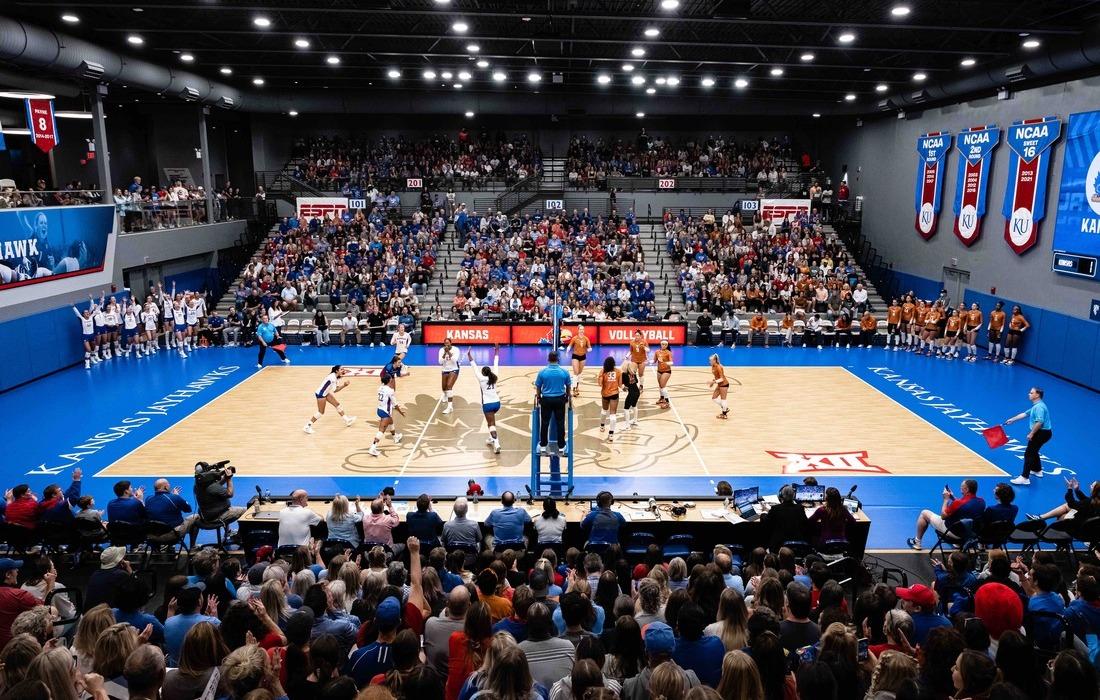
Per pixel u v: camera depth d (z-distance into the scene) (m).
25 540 11.15
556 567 9.37
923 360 26.94
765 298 31.62
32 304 23.44
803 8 20.73
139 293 30.47
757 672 4.58
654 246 37.50
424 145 43.97
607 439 18.19
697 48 26.52
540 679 5.50
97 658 5.18
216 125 44.19
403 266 33.56
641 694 5.07
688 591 7.52
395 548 10.02
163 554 11.89
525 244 35.47
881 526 13.49
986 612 6.75
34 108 22.19
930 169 32.12
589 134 45.50
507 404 21.08
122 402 21.00
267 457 16.78
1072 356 23.61
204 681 5.01
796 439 18.19
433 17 23.11
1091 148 22.72
